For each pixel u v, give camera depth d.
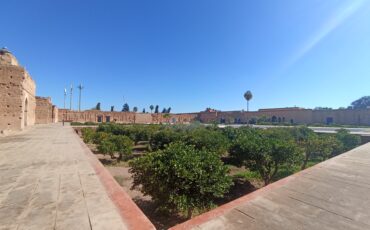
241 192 9.30
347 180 5.21
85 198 3.96
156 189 5.46
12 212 3.40
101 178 5.29
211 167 5.44
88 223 3.02
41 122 42.31
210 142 12.02
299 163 9.97
